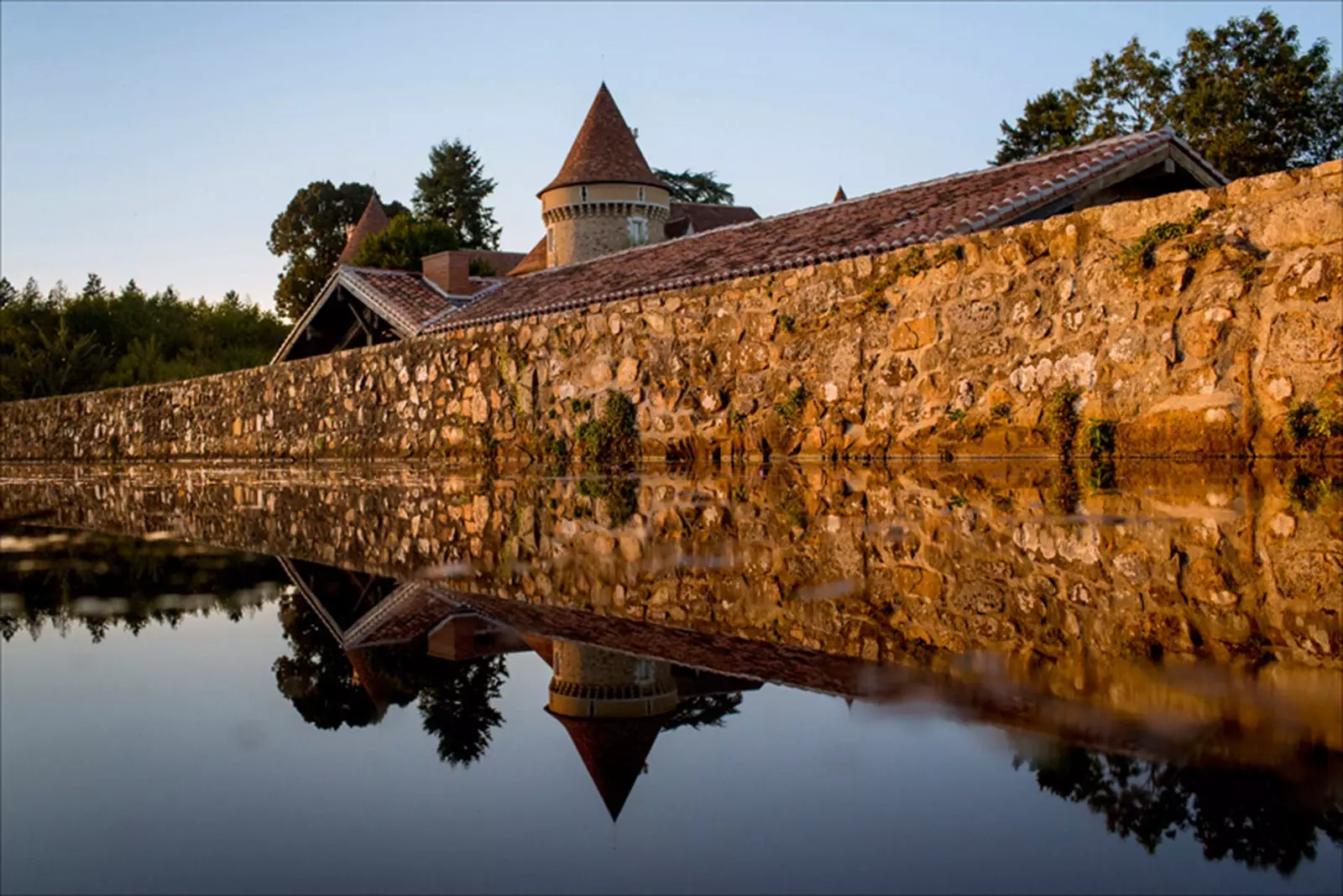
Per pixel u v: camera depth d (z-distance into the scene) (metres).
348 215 79.56
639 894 0.90
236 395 21.08
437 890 0.93
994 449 8.38
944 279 8.80
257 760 1.33
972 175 14.68
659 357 11.61
